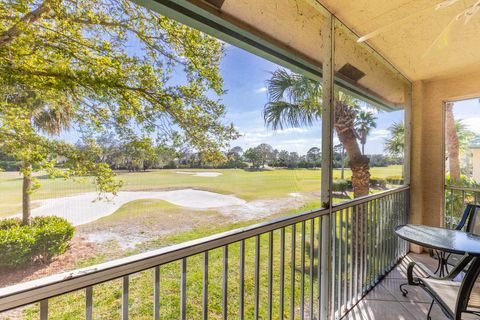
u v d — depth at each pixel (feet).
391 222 9.41
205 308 3.33
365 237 7.52
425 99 11.24
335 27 6.53
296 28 5.91
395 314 6.50
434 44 7.58
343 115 9.83
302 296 5.09
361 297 7.22
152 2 3.35
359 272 7.22
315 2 5.42
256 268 4.06
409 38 7.19
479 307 4.81
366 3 5.51
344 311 6.49
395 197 9.84
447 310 4.89
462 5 5.58
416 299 7.18
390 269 9.16
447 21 6.26
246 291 5.59
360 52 8.34
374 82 10.07
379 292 7.59
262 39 5.59
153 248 3.10
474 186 11.94
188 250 3.06
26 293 1.93
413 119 11.16
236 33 5.06
